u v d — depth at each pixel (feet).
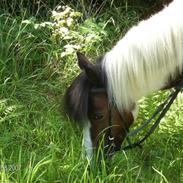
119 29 22.58
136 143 15.43
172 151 17.19
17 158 16.34
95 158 14.74
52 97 19.93
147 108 18.17
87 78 14.19
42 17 22.98
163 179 15.66
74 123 14.29
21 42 21.27
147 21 14.51
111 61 14.12
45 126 18.07
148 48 14.03
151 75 14.23
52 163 15.55
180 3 14.46
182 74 14.75
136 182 15.24
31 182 14.60
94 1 24.38
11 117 18.34
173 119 18.26
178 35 14.11
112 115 14.44
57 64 21.26
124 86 14.07
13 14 22.99
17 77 20.27
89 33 21.34
